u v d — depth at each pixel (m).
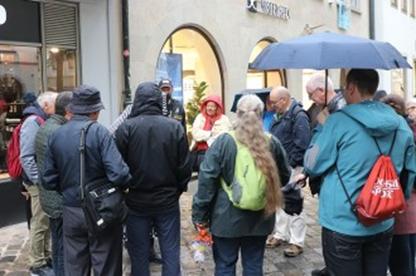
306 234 7.38
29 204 6.07
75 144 4.28
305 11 16.38
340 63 4.18
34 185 5.60
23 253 6.86
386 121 3.52
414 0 28.11
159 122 4.69
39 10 9.02
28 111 5.46
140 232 4.76
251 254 4.45
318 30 17.17
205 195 4.27
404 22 26.27
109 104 10.03
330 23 18.08
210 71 12.88
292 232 6.37
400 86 26.16
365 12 21.41
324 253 3.73
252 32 13.76
